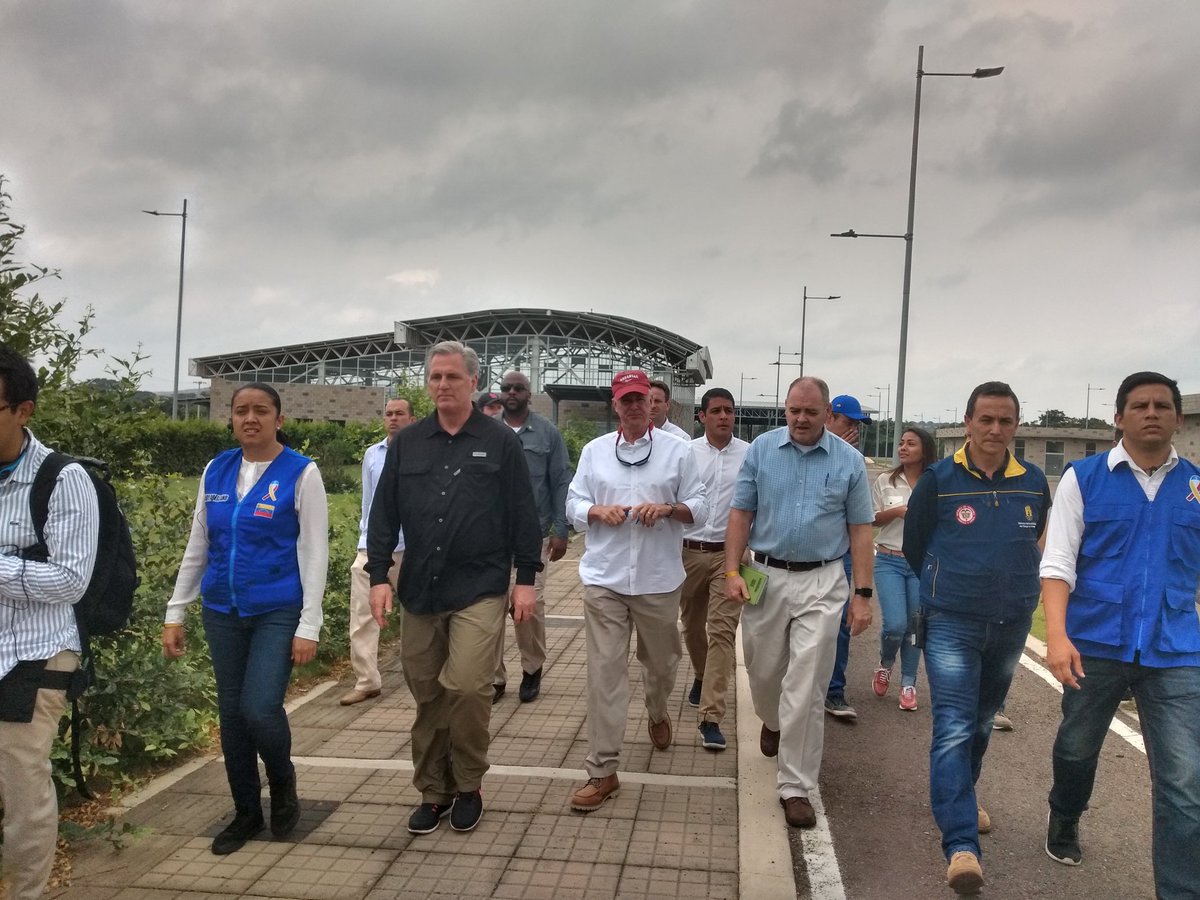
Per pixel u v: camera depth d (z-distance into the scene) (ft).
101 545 10.25
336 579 24.26
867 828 13.48
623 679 14.16
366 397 205.67
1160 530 10.63
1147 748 10.73
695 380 188.03
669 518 14.53
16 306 12.98
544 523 19.69
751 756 15.81
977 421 12.04
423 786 13.03
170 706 15.72
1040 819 13.91
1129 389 10.78
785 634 14.25
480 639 12.66
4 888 9.76
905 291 64.64
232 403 12.46
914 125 63.41
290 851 12.23
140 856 12.04
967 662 12.00
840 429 20.56
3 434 9.34
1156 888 10.37
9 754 9.36
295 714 18.45
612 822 13.23
